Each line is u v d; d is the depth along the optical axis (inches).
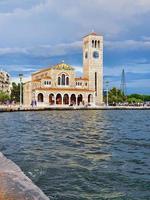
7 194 490.0
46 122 2696.9
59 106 6117.1
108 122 2751.0
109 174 771.4
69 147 1204.5
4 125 2363.4
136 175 763.4
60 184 685.3
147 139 1482.5
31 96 7170.3
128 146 1238.9
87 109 6166.3
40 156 1003.3
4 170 635.5
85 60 7504.9
